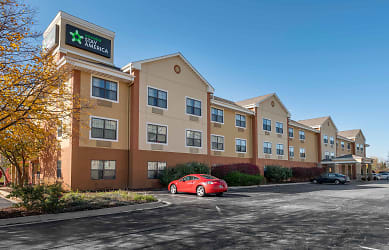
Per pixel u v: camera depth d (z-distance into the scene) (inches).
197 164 965.2
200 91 1084.5
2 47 385.7
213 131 1163.3
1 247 243.4
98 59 968.3
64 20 895.1
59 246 247.3
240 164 1170.6
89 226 327.9
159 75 940.0
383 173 2213.3
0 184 1240.8
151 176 877.8
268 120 1454.2
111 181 794.8
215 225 335.6
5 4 390.3
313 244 255.1
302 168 1544.0
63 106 503.8
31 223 344.5
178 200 583.5
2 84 413.1
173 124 965.2
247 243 257.8
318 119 2025.1
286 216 400.2
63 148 768.9
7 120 450.6
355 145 2359.7
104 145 792.3
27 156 823.7
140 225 334.3
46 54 473.7
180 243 256.8
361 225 339.3
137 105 861.2
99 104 795.4
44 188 416.8
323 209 472.1
